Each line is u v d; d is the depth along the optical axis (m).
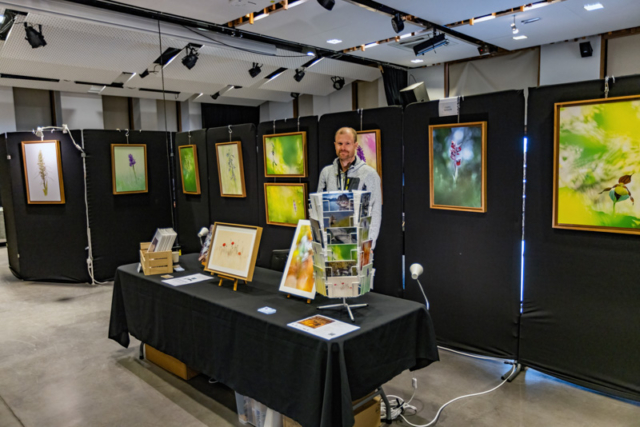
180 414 2.63
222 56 6.86
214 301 2.44
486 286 3.14
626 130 2.42
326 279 2.03
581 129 2.57
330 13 5.17
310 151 3.79
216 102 10.68
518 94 2.84
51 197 5.54
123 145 5.66
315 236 2.10
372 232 2.58
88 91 8.95
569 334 2.79
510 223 2.97
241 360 2.29
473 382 2.92
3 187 6.02
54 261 5.72
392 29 5.88
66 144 5.46
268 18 5.32
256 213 4.38
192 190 5.21
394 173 3.45
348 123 3.60
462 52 7.25
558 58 6.83
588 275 2.68
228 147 4.45
